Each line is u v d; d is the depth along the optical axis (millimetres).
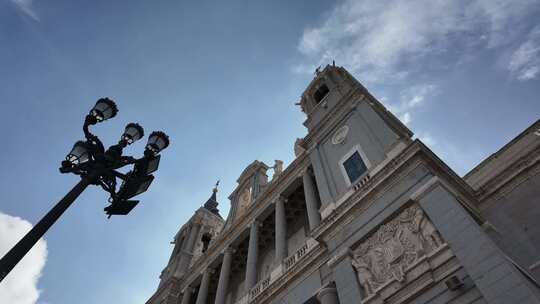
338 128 21219
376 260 13164
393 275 12180
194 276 28844
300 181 24125
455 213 11719
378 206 14461
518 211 14391
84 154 10070
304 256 17516
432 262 11500
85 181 9594
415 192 13305
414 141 14352
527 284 9141
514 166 15578
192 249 35062
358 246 14289
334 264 14430
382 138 17406
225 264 25453
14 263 7273
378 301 12055
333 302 14469
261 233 26266
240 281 26891
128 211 10578
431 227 12242
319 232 16219
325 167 19969
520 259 13000
